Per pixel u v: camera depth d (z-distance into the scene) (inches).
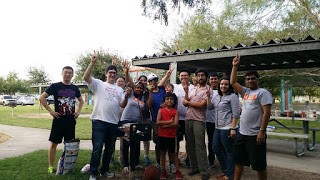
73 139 217.2
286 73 525.7
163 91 235.5
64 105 211.5
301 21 438.0
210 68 378.3
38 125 551.5
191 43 542.9
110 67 211.0
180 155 290.5
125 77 228.7
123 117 228.4
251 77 173.5
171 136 206.4
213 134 222.5
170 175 220.5
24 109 1177.4
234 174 191.3
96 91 205.6
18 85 2591.0
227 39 491.8
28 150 311.6
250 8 459.5
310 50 238.8
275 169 246.5
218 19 516.1
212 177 218.2
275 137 436.5
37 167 227.5
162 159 208.7
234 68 183.6
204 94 207.0
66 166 210.1
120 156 243.4
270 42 253.9
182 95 233.1
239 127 187.5
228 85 204.4
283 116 337.7
